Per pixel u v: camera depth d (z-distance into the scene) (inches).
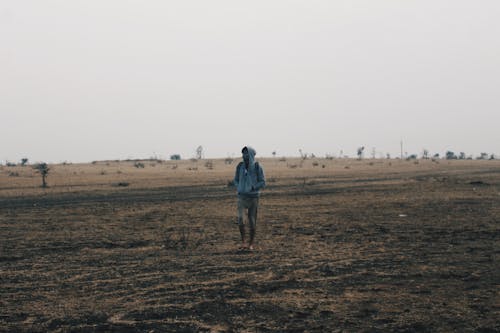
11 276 327.0
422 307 248.1
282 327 221.6
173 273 327.6
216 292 278.1
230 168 3619.6
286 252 397.4
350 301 259.6
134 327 224.8
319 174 2285.9
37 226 592.1
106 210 794.2
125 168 3690.9
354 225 557.9
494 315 233.8
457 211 681.6
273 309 247.0
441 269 329.4
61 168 3651.6
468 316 233.0
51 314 245.1
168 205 871.7
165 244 447.2
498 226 524.4
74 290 289.6
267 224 581.3
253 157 426.3
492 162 4571.9
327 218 631.2
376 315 236.7
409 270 327.9
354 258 369.4
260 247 423.2
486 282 294.2
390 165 3678.6
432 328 218.4
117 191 1328.7
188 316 238.4
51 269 347.3
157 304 258.4
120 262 368.5
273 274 319.6
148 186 1555.1
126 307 254.5
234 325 225.0
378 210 718.5
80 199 1058.7
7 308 255.8
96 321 234.1
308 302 258.1
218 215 695.1
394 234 486.6
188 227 565.9
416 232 497.4
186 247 429.4
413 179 1708.9
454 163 4160.9
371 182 1547.7
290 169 3043.8
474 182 1343.5
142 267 348.8
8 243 462.6
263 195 1077.8
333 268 335.3
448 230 505.7
